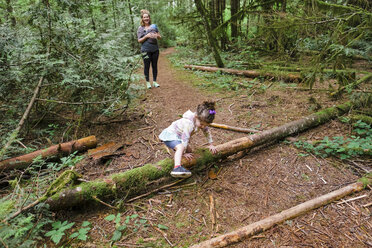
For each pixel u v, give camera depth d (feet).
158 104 16.63
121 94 13.15
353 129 11.97
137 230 7.13
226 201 8.18
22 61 11.27
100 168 9.86
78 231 7.08
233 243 6.54
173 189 8.80
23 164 9.50
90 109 13.91
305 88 17.80
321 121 12.59
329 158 10.14
